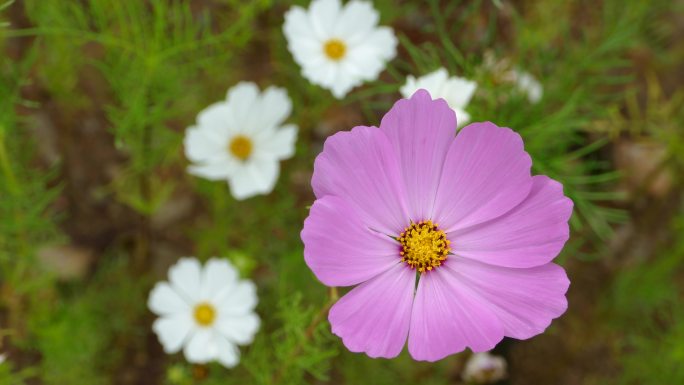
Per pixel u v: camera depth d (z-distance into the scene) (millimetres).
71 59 767
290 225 814
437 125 562
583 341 853
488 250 574
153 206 757
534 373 845
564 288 564
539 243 567
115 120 731
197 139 729
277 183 806
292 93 807
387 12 812
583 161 844
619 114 861
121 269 811
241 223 810
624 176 852
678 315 819
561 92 750
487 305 573
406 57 815
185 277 731
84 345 779
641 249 857
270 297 802
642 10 786
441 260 576
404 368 816
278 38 796
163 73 731
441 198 572
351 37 728
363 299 566
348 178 558
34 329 762
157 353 813
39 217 782
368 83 813
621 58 870
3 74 714
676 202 860
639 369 828
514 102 693
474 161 565
